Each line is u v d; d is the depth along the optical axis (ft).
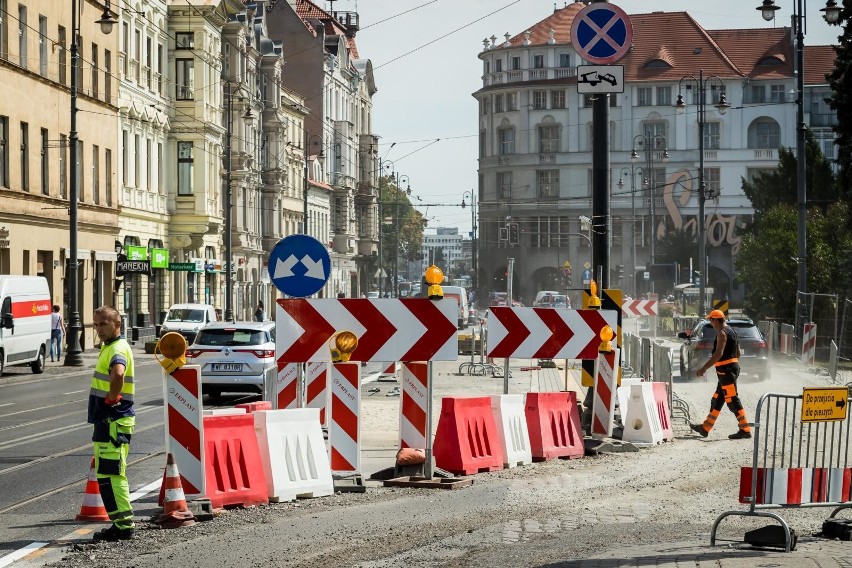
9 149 202.28
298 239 69.31
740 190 529.45
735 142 530.68
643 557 44.62
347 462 65.05
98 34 246.27
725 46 548.72
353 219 555.28
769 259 222.07
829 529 51.78
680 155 532.73
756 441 49.24
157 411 112.88
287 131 429.79
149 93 281.54
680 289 376.48
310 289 69.56
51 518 55.72
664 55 537.65
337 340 65.41
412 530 52.16
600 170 92.02
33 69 213.25
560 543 48.93
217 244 331.36
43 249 215.31
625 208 536.42
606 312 83.76
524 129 554.87
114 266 252.62
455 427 70.59
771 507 49.03
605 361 84.58
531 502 60.95
